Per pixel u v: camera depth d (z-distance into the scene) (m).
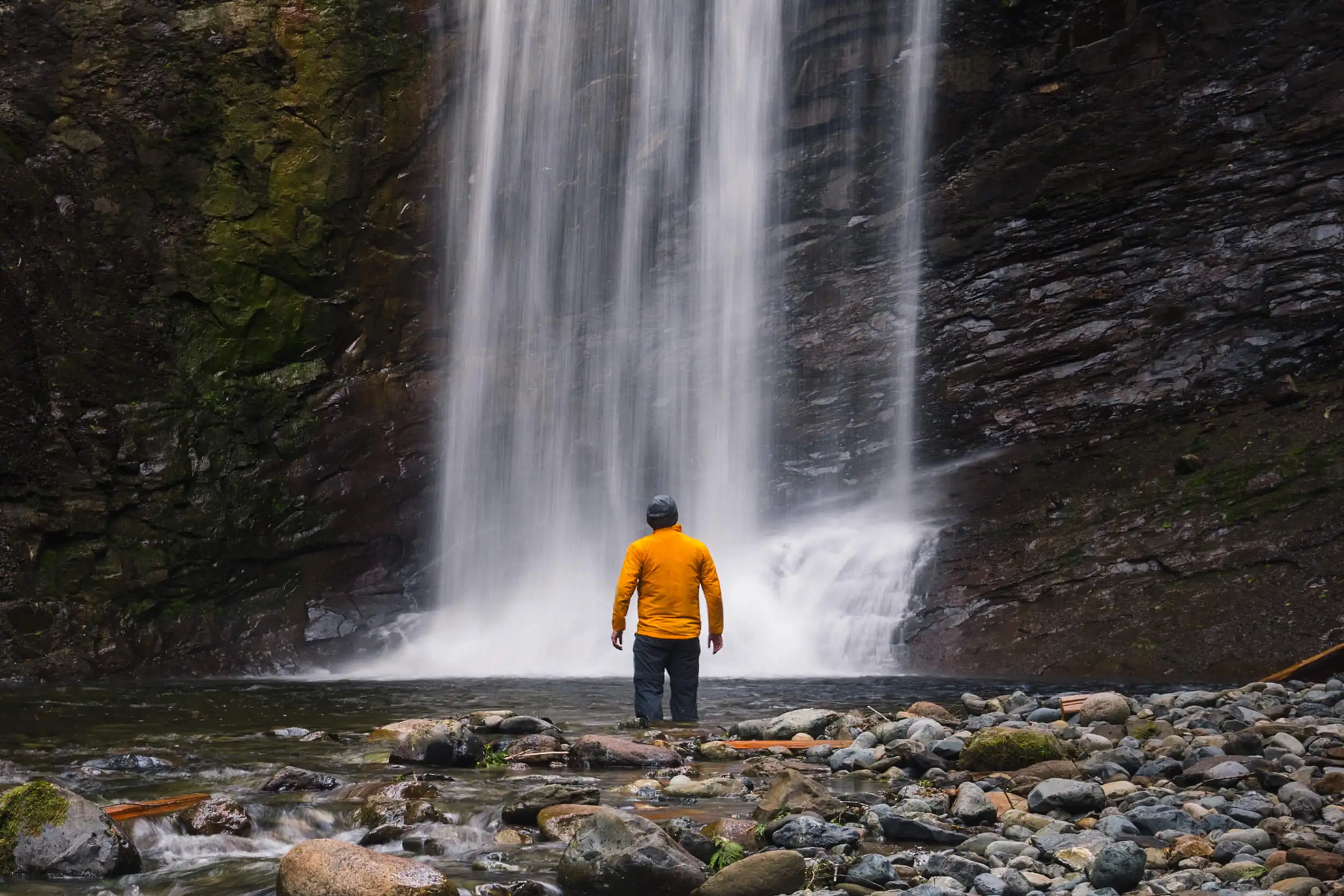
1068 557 14.67
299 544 17.58
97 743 7.84
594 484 19.00
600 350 19.16
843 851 4.48
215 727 8.84
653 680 8.60
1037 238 17.78
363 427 18.14
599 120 19.14
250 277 17.70
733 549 17.62
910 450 18.03
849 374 18.41
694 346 18.94
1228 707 7.80
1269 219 16.75
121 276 17.27
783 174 18.62
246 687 13.05
